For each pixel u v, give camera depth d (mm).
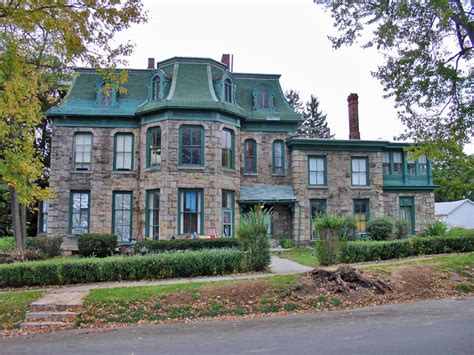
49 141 30031
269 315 10586
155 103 23094
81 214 23578
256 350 7344
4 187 24359
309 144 25516
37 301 10953
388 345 7367
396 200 27062
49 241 20219
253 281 12320
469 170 48406
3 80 12375
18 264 13352
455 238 18438
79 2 11805
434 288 12883
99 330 9414
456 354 6730
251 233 15094
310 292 11938
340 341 7777
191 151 22750
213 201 22516
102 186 23688
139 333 9008
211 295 11445
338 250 16406
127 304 10867
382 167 27141
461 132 18719
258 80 27266
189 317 10445
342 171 25875
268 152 25734
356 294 12023
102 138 24031
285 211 25422
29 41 14977
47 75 21969
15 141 13812
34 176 14250
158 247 19250
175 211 22016
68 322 10008
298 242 24609
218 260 14523
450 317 9578
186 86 23578
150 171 22969
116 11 11969
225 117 23766
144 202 23062
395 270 13805
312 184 25547
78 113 23562
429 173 27578
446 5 15906
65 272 13383
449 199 57906
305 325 9305
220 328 9281
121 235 23531
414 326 8805
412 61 18328
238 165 24391
